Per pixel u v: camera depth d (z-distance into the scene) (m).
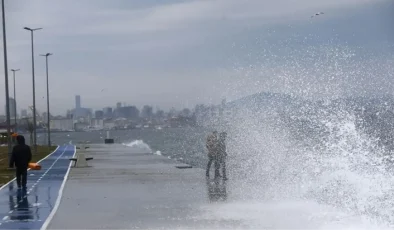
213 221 14.89
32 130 86.06
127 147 72.56
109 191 22.02
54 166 37.47
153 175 28.48
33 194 21.61
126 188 22.92
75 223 14.98
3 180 27.44
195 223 14.66
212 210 16.67
